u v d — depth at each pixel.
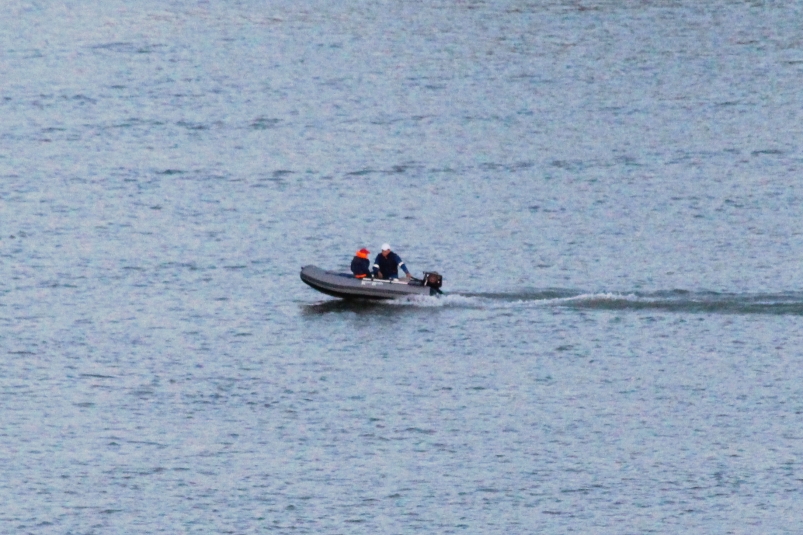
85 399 158.75
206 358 171.25
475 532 129.00
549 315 184.88
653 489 137.00
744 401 157.88
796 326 180.50
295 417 154.00
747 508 133.12
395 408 156.25
